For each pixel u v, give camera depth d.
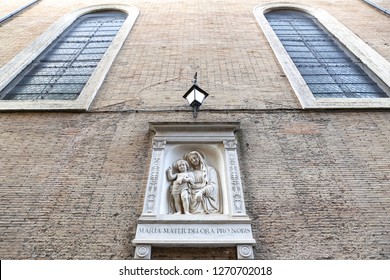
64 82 8.33
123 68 8.38
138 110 6.81
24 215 4.79
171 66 8.40
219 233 4.40
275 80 7.82
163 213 4.82
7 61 8.89
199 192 5.00
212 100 7.09
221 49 9.23
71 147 5.95
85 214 4.80
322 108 6.68
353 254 4.25
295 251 4.31
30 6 12.91
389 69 8.09
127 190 5.13
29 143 6.03
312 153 5.74
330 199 4.96
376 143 5.91
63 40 10.67
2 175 5.41
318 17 11.73
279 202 4.92
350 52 9.52
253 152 5.77
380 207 4.83
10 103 7.00
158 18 11.43
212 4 12.65
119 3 12.84
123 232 4.55
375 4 12.20
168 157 5.73
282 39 10.60
